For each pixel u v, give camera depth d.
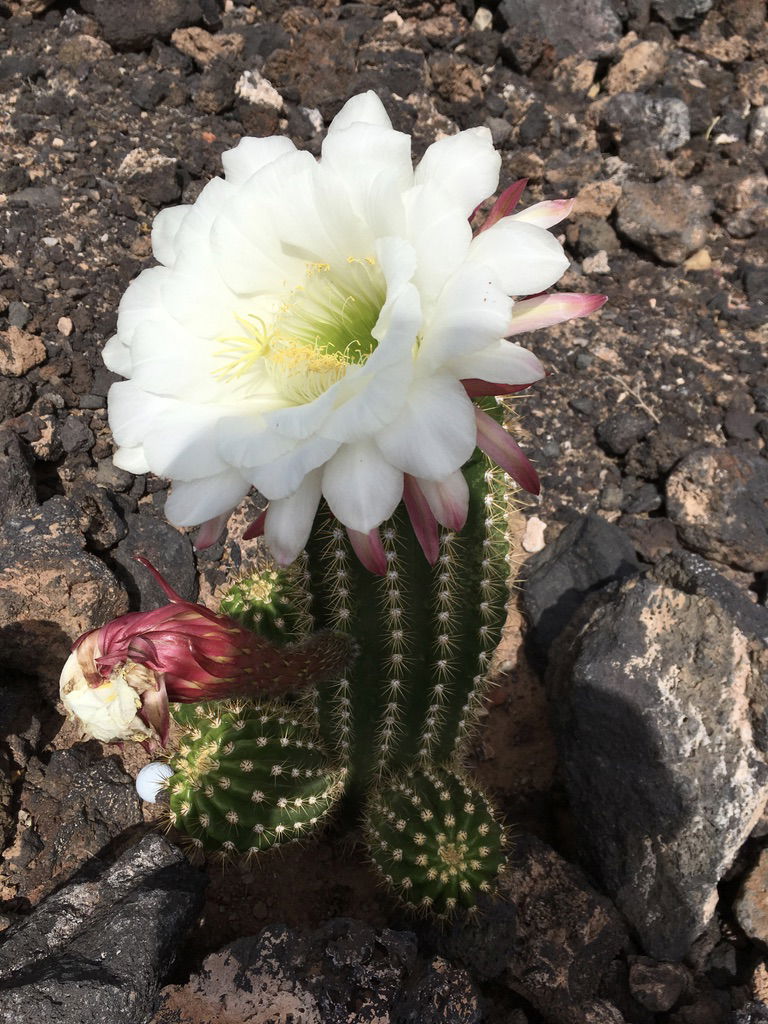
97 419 0.43
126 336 0.21
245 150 0.22
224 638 0.23
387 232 0.19
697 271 0.52
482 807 0.30
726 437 0.46
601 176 0.55
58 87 0.53
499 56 0.59
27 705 0.35
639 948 0.33
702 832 0.31
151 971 0.26
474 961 0.30
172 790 0.29
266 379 0.21
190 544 0.41
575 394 0.47
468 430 0.18
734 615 0.35
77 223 0.47
